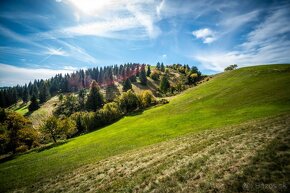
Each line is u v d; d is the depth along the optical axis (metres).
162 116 70.88
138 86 188.62
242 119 40.28
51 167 34.66
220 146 21.62
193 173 16.55
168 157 23.20
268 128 24.19
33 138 74.62
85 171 26.95
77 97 162.75
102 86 199.38
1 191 26.23
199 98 80.19
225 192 12.60
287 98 47.69
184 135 36.47
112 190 18.19
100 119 95.25
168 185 15.75
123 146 40.28
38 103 167.62
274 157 15.20
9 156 62.16
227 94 72.44
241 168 14.95
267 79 75.62
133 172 21.47
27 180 28.98
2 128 68.62
